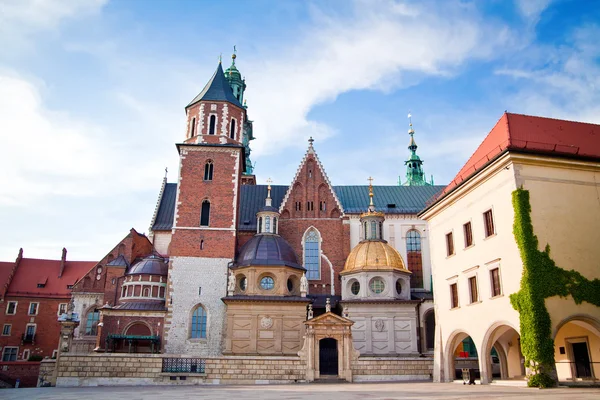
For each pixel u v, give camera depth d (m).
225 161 62.50
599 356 34.25
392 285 57.97
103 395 27.27
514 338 41.16
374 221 63.09
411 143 119.38
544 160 33.16
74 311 65.94
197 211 60.38
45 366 45.50
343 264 65.12
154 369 43.22
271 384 42.44
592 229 33.03
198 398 23.44
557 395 22.09
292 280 57.41
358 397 22.58
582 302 31.25
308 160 69.69
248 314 53.81
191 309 56.50
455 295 40.66
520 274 31.70
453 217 41.28
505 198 33.75
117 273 65.75
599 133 39.06
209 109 64.56
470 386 32.59
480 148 40.88
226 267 58.47
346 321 47.19
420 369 46.44
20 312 80.31
